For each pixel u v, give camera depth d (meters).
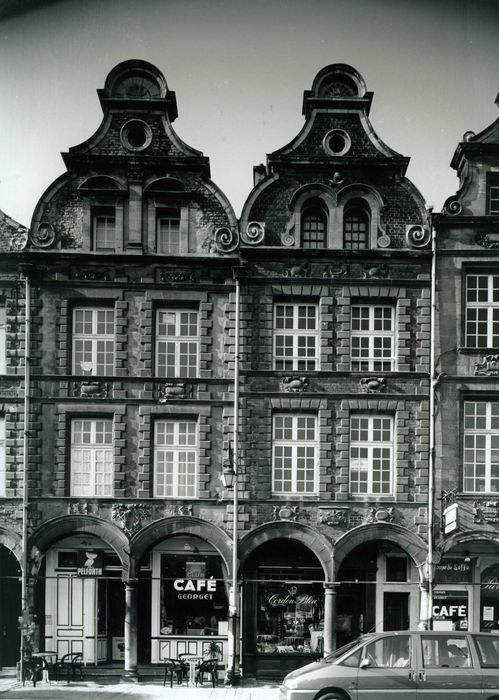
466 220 27.44
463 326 27.33
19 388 27.03
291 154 28.16
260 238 27.56
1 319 27.66
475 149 27.89
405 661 17.02
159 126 28.38
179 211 28.11
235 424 26.70
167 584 27.75
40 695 23.17
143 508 26.59
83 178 28.02
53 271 27.42
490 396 27.00
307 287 27.52
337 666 17.12
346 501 26.58
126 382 27.05
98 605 28.03
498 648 17.14
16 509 26.55
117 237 27.70
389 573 27.97
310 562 27.72
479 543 27.45
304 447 27.11
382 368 27.47
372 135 28.38
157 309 27.64
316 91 28.66
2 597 27.78
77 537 28.02
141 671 26.73
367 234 28.17
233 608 25.94
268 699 22.92
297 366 27.47
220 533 26.50
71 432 27.08
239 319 27.23
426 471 26.77
